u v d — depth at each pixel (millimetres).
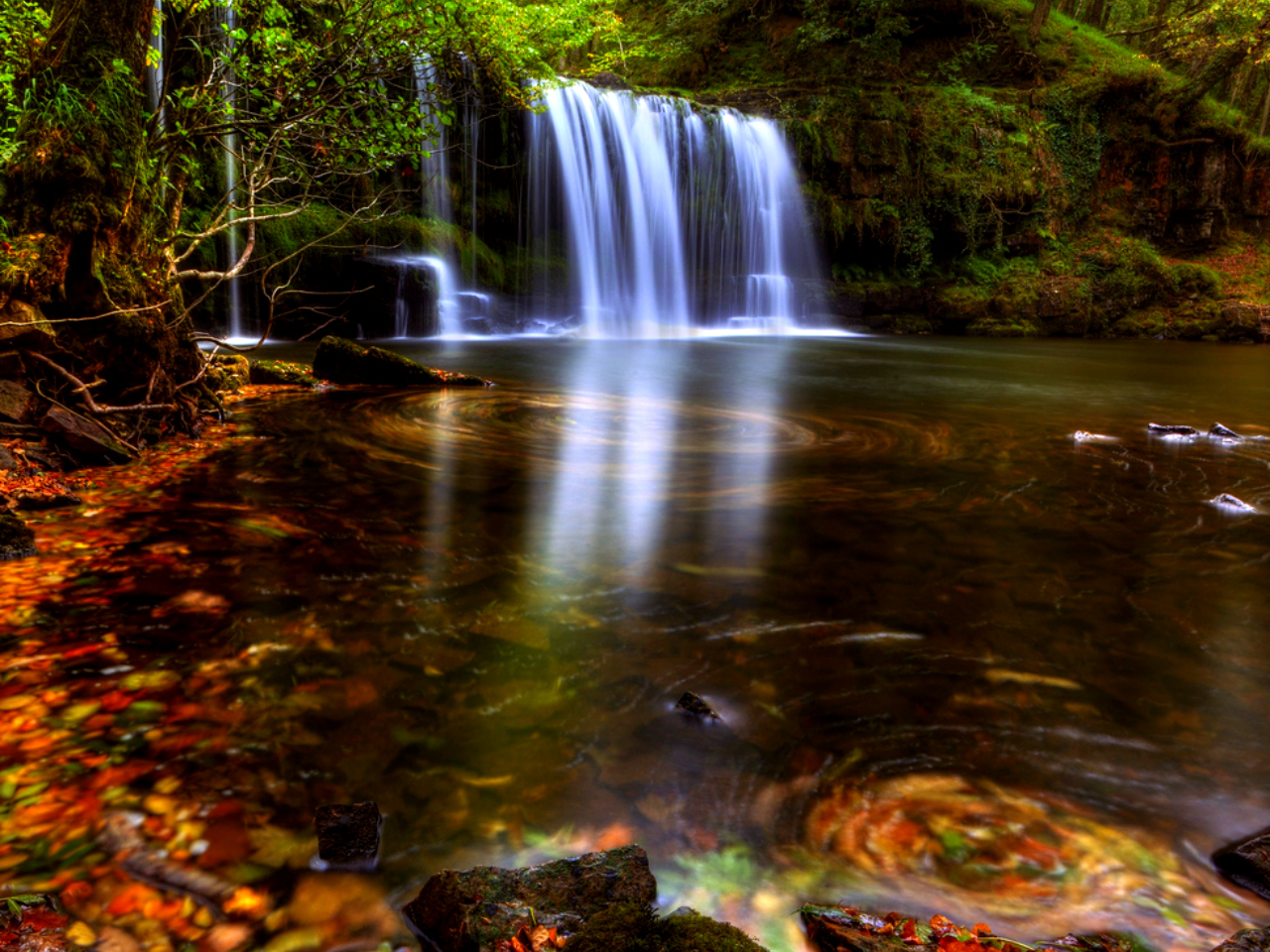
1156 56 31469
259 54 6918
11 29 6906
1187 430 8258
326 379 9609
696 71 31188
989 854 1968
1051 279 26578
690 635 3172
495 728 2451
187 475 5234
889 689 2781
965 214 26469
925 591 3725
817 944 1664
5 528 3650
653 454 6586
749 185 25031
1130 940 1703
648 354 16656
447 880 1694
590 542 4285
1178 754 2432
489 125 20391
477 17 8570
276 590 3432
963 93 27516
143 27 5891
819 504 5223
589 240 22688
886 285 26109
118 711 2438
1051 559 4215
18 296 5035
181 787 2092
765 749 2391
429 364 13266
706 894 1805
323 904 1733
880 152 25891
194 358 6711
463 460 6059
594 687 2721
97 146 5484
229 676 2680
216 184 15547
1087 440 7793
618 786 2186
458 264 19828
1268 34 25828
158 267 6293
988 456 6941
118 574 3516
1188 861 1959
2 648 2795
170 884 1764
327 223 17312
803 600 3568
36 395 5086
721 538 4430
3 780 2074
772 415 8992
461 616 3262
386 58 7094
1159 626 3383
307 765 2221
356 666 2793
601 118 22469
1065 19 32938
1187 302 26141
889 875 1888
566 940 1569
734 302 25016
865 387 11961
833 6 29438
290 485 5141
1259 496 5668
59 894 1705
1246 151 28094
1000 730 2543
